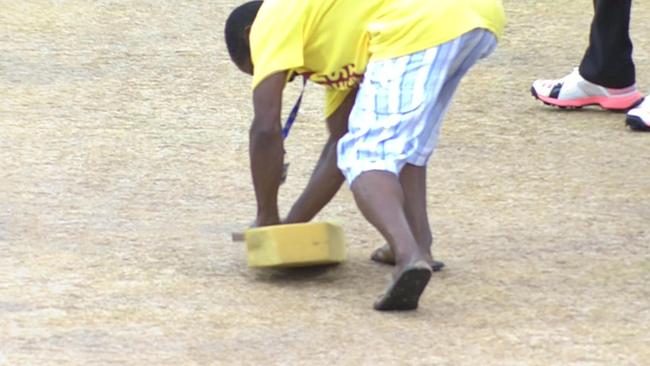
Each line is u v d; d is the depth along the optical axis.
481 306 14.81
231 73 25.61
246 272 15.91
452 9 14.65
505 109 23.98
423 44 14.54
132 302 14.77
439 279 15.72
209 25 29.08
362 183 14.34
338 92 15.94
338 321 14.27
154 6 30.55
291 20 14.69
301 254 15.35
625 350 13.59
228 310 14.58
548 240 17.27
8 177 19.47
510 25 29.41
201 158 20.72
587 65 23.75
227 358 13.20
